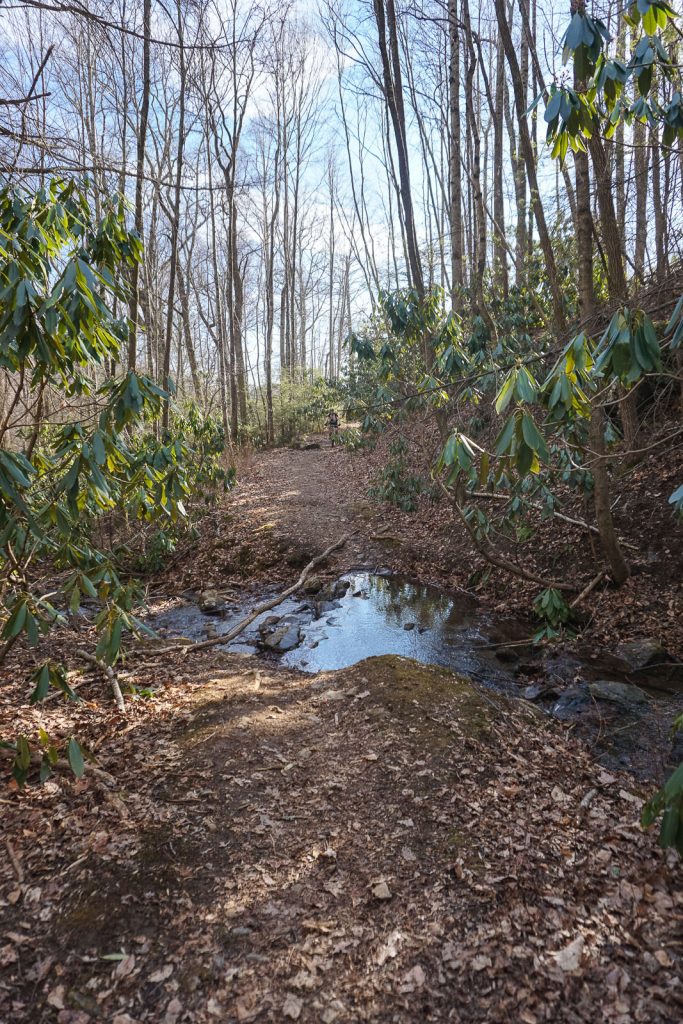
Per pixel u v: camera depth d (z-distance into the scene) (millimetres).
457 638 6480
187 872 2725
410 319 6594
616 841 3025
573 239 7770
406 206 6910
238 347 19422
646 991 2186
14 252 2854
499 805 3268
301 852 2877
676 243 5422
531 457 2010
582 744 4148
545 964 2295
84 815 3074
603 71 2432
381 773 3482
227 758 3619
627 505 7293
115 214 3521
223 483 9188
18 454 2816
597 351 1982
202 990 2191
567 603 6555
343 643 6449
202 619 7398
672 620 5820
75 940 2371
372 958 2326
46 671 2938
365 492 11984
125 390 3082
